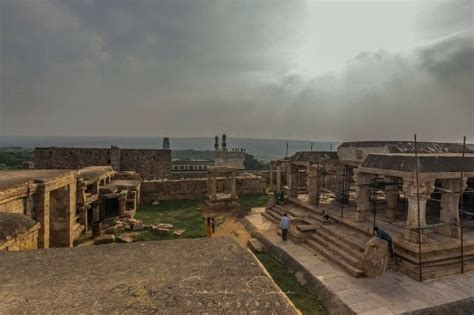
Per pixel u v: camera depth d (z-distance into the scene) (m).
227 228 20.55
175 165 54.81
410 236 12.44
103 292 3.53
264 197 30.39
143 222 21.28
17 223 7.02
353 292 10.70
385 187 16.62
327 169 24.50
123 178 28.92
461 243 12.08
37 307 3.19
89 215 20.94
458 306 9.95
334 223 17.12
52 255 4.61
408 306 9.79
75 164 41.06
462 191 12.80
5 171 16.30
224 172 28.22
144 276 3.95
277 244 16.14
